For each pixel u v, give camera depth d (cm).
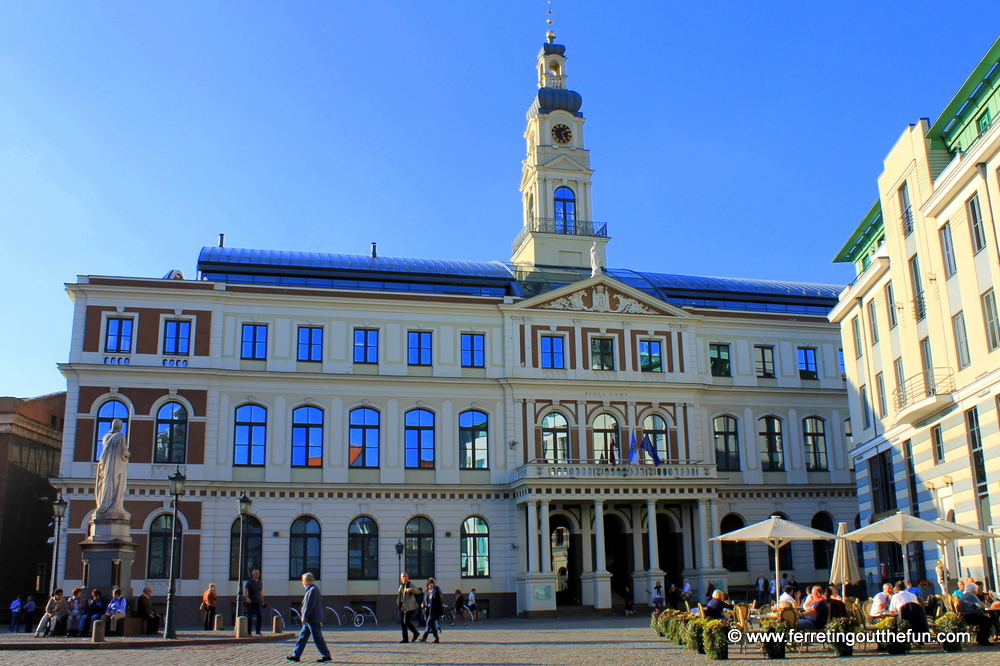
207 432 5609
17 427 5997
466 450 5988
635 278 7031
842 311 5406
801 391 6612
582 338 6312
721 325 6644
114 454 3791
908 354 4359
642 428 6244
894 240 4462
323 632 4288
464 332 6169
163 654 2752
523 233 7312
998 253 3466
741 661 2480
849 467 6612
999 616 2895
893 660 2386
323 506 5684
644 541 6141
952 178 3734
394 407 5931
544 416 6119
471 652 2922
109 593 3622
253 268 6231
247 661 2517
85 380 5512
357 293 6016
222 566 5459
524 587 5678
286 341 5881
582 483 5747
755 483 6406
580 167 7412
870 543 5041
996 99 3622
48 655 2717
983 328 3619
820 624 2686
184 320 5759
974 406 3753
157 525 5438
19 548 5988
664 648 2955
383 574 5672
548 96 7588
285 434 5734
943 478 4059
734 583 6222
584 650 2955
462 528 5847
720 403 6488
